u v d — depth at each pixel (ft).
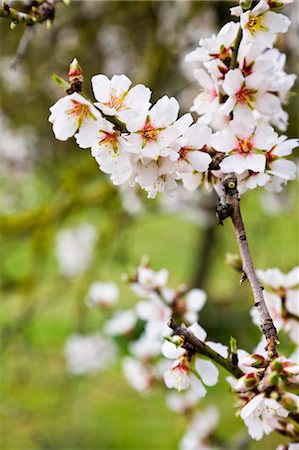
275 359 2.88
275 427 3.74
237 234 3.37
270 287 4.64
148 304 5.41
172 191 3.45
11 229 11.59
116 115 3.25
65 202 11.64
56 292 13.00
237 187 3.67
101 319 15.33
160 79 10.89
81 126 3.24
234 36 3.71
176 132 3.30
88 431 13.92
